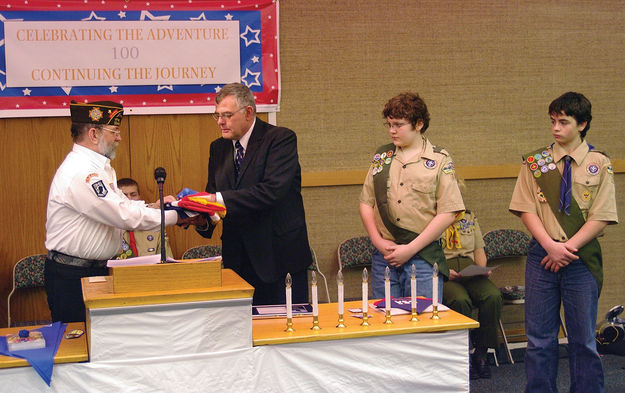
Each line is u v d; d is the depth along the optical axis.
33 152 4.37
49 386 2.33
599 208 3.31
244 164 3.13
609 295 5.20
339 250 4.68
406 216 3.19
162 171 2.62
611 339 4.59
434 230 3.13
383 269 3.28
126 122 4.47
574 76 5.04
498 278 5.07
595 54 5.05
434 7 4.79
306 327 2.66
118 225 2.81
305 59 4.66
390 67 4.77
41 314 4.47
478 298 4.29
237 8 4.51
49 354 2.36
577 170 3.35
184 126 4.54
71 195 2.81
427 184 3.16
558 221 3.36
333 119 4.72
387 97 4.79
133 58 4.41
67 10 4.31
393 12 4.75
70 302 2.92
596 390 3.38
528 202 3.47
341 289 2.65
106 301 2.34
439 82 4.84
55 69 4.33
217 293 2.44
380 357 2.61
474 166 4.92
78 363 2.35
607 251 5.16
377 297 3.31
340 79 4.71
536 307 3.46
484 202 4.98
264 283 3.12
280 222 3.18
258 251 3.13
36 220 4.41
